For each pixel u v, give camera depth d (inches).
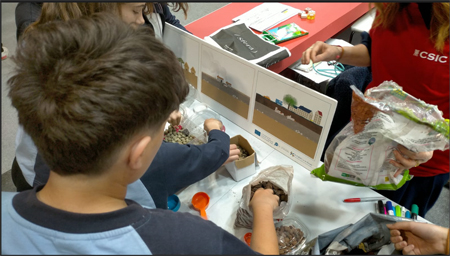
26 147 27.3
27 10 39.9
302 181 37.9
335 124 60.8
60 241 14.9
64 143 14.8
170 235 16.6
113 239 15.3
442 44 31.3
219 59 40.9
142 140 16.2
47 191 17.1
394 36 35.8
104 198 17.2
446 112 36.8
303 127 36.2
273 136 41.1
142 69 14.8
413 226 28.2
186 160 29.9
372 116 27.7
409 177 35.0
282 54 47.8
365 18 70.1
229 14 63.5
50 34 15.5
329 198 35.9
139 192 27.0
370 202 35.3
